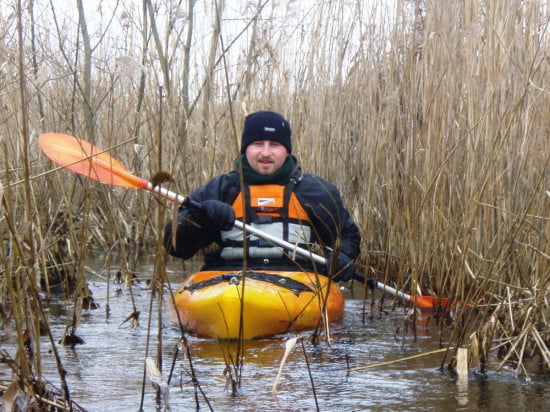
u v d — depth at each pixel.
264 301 3.82
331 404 2.72
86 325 4.20
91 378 3.07
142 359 3.41
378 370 3.23
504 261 3.65
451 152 4.32
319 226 4.52
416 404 2.72
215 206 4.15
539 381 3.04
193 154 6.83
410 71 5.19
